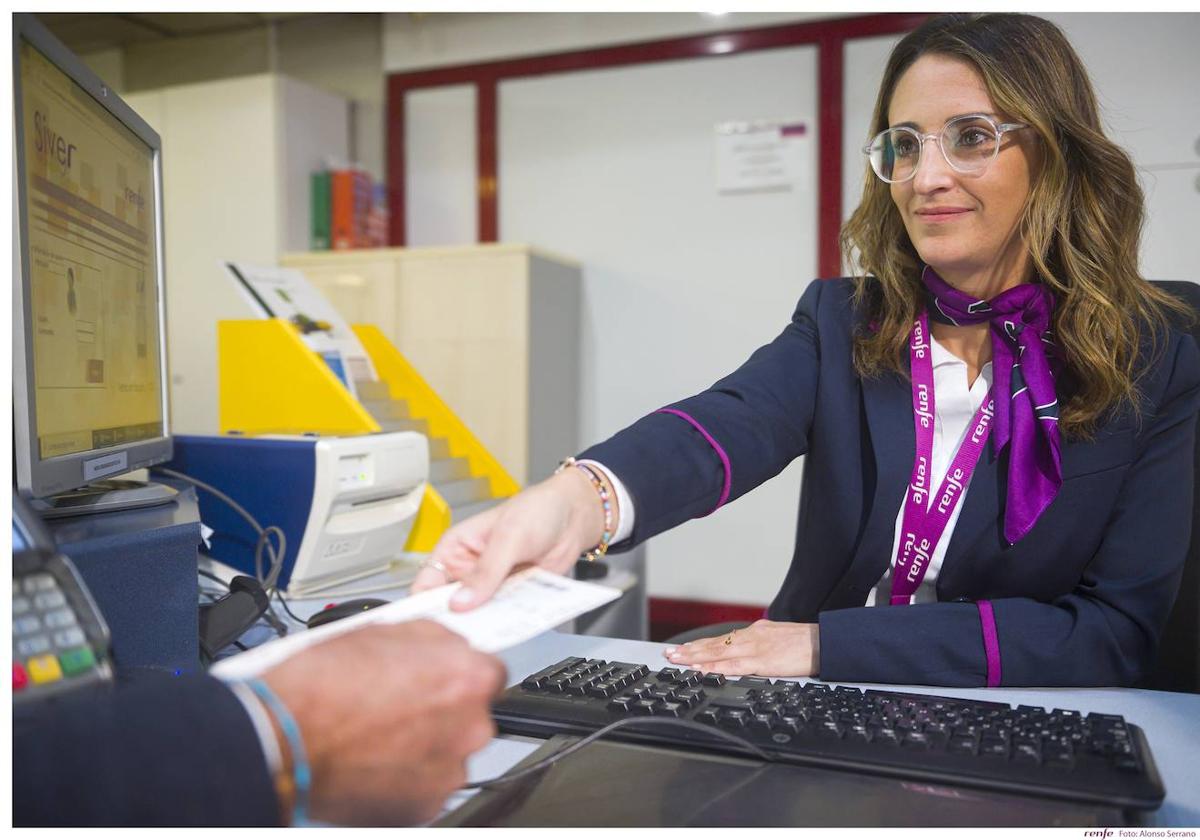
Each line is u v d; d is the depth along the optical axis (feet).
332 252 10.69
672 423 2.87
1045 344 3.20
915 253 3.47
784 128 10.17
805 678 2.71
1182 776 1.96
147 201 3.28
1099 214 3.07
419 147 11.89
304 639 1.50
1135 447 3.06
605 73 10.91
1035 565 3.13
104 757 1.18
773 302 10.36
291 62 12.46
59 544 2.08
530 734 2.11
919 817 1.63
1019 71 2.94
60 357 2.40
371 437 4.22
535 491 2.15
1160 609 2.87
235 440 4.05
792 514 10.23
